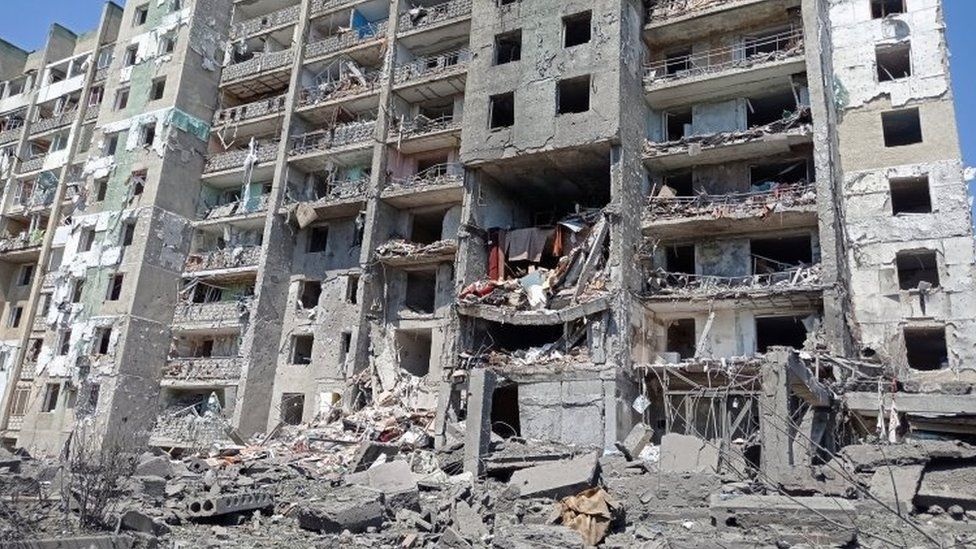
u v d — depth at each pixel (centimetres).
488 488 1739
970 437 1912
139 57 4366
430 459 2181
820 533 1192
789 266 2706
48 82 5197
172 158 3997
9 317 4681
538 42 2995
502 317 2725
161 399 3753
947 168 2694
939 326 2553
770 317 2666
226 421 3384
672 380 2598
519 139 2889
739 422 2275
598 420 2436
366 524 1366
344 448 2666
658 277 2803
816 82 2625
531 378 2620
